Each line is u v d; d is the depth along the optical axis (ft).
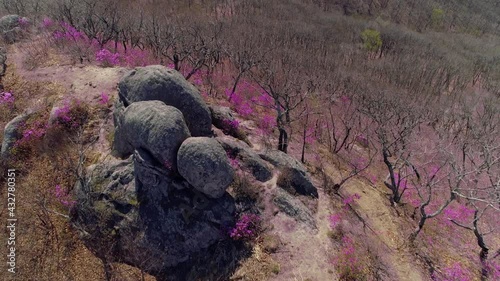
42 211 44.57
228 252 41.16
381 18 157.58
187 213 41.57
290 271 40.47
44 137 51.11
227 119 54.49
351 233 47.19
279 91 62.64
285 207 45.73
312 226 45.73
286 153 57.11
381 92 83.46
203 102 50.06
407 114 71.72
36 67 64.39
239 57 73.00
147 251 40.70
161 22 93.91
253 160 48.29
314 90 74.64
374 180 60.70
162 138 40.22
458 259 48.67
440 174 62.64
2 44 73.26
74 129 51.44
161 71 47.88
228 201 43.60
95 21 82.74
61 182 46.68
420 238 50.24
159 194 42.32
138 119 41.75
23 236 42.88
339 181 56.90
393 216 52.95
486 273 47.34
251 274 39.50
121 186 43.60
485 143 60.34
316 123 66.95
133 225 41.65
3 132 53.36
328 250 43.50
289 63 88.74
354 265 42.37
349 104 78.02
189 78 70.23
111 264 40.60
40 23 80.59
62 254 41.42
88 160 47.98
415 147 68.54
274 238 42.83
